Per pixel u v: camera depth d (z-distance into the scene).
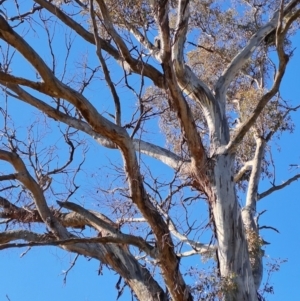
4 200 9.14
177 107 9.30
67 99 7.77
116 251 8.97
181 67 10.55
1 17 7.20
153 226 8.41
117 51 10.12
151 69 9.44
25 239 8.88
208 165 9.99
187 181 10.11
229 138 10.60
